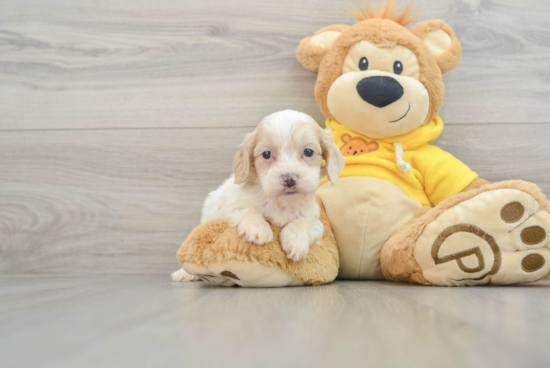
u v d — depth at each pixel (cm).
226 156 202
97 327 70
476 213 131
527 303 93
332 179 147
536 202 127
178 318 76
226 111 203
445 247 134
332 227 166
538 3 197
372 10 184
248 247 130
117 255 201
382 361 51
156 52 204
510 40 197
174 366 49
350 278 171
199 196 202
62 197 204
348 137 174
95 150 204
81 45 206
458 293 113
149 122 204
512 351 54
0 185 204
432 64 169
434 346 57
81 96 206
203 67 204
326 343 58
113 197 203
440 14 198
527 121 196
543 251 127
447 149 198
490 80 197
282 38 202
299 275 137
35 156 204
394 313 81
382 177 165
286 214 144
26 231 203
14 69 206
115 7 205
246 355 53
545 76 196
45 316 80
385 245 156
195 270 131
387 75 161
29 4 208
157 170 203
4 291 127
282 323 71
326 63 173
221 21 203
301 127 141
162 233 201
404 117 162
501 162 196
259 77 202
